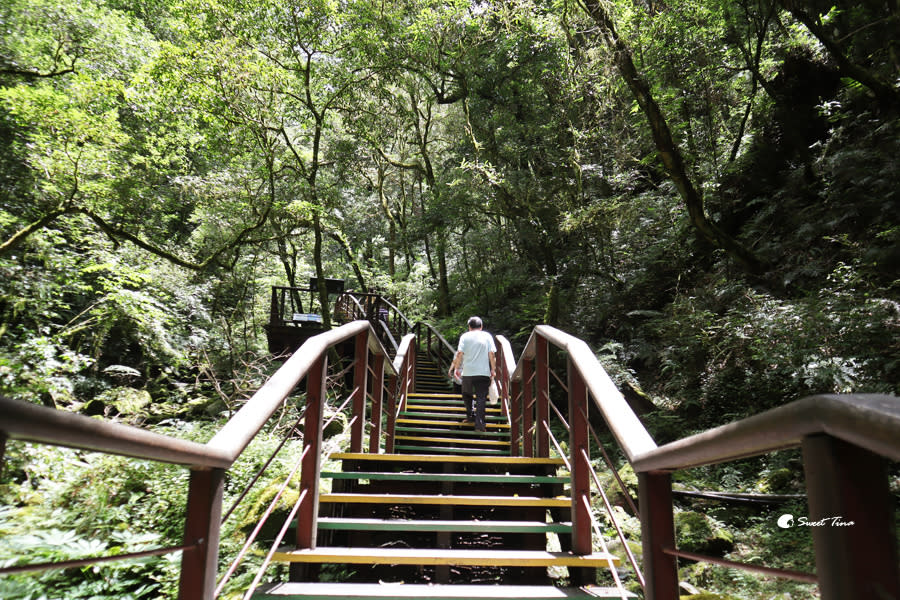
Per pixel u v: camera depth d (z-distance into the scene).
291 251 18.41
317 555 2.47
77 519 3.92
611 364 8.91
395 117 14.10
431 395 8.44
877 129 8.16
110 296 9.34
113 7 15.25
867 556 0.63
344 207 16.66
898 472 4.01
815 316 6.23
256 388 7.93
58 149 9.09
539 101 14.44
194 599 1.44
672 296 10.65
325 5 10.79
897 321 5.75
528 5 10.84
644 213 11.68
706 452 1.11
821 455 0.69
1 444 0.71
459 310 16.14
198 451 1.34
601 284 12.05
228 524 4.07
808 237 8.32
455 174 15.46
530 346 4.18
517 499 3.08
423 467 4.34
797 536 4.43
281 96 11.98
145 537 3.46
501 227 15.00
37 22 10.30
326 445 5.59
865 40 9.80
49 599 2.93
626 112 12.06
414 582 3.16
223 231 13.75
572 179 13.52
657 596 1.50
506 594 2.28
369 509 3.53
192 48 9.76
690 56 10.36
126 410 8.64
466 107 15.32
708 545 4.47
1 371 5.94
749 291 7.97
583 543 2.63
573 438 2.75
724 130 12.08
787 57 10.85
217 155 11.76
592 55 10.14
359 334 3.92
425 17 12.41
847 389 5.48
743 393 7.22
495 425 6.72
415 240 18.31
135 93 9.80
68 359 6.76
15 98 8.44
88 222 10.64
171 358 10.80
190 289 12.87
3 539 3.23
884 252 6.77
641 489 1.61
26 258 9.59
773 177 10.27
